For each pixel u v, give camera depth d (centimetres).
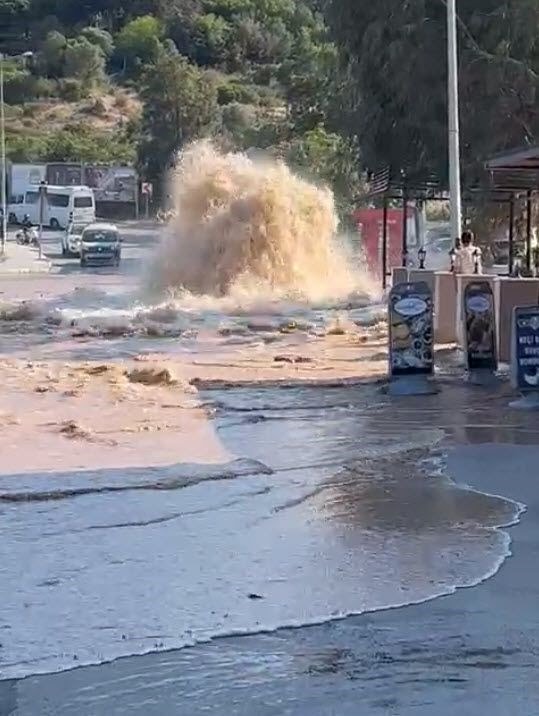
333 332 2512
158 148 10344
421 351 1634
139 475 1098
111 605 734
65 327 2725
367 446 1246
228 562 826
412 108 3562
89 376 1792
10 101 13875
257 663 635
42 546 871
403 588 763
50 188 9375
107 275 5594
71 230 7144
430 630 684
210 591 760
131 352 2191
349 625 694
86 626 695
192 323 2783
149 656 648
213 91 10719
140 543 878
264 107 12038
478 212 3841
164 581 783
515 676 614
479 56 3459
